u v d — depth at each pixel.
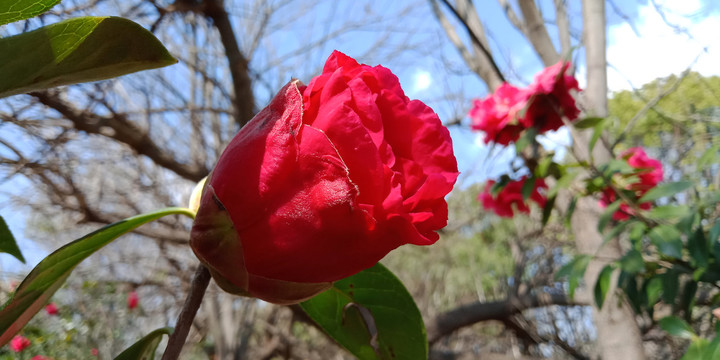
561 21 0.76
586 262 0.51
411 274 2.22
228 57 1.00
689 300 0.47
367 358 0.20
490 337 2.00
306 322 1.19
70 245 0.14
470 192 1.93
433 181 0.14
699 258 0.44
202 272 0.14
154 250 1.44
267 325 1.64
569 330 1.67
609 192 0.56
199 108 1.07
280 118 0.13
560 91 0.59
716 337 0.38
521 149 0.55
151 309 1.41
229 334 1.51
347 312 0.20
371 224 0.13
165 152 1.08
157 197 1.26
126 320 1.31
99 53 0.13
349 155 0.13
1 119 0.77
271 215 0.13
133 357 0.16
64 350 1.07
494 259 2.06
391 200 0.13
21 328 0.15
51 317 1.11
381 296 0.20
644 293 0.49
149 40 0.13
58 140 0.88
